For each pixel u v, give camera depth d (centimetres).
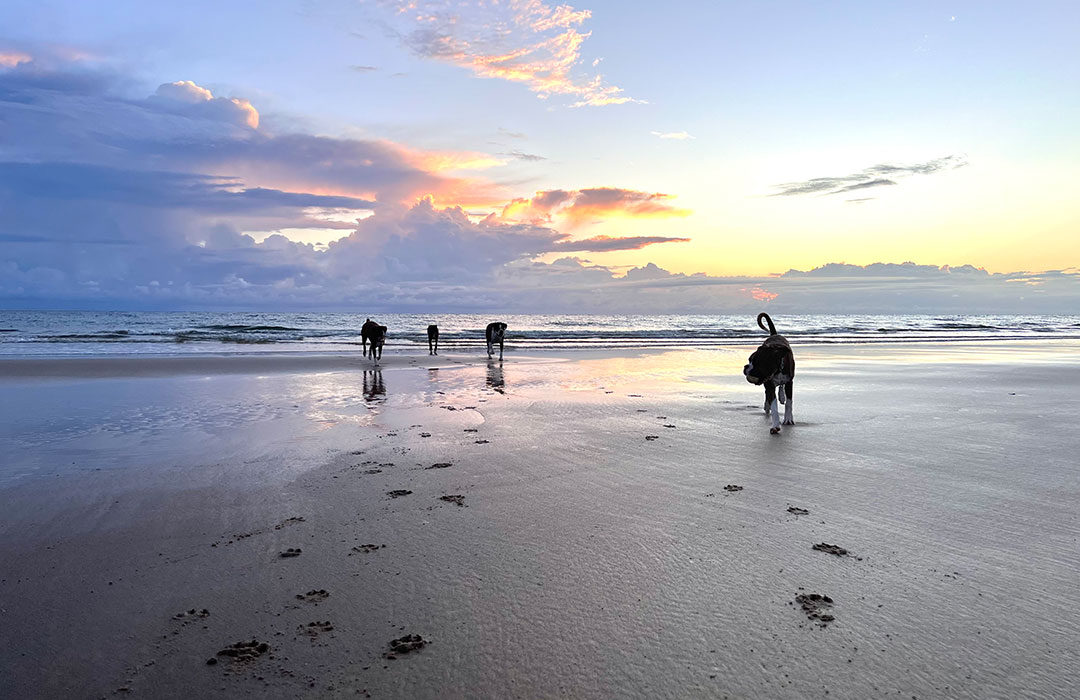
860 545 440
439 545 445
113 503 546
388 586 379
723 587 375
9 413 1027
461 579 388
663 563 411
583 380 1516
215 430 880
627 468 659
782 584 378
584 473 639
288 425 918
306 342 3145
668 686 277
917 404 1102
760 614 342
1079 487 582
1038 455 714
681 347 2919
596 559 418
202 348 2623
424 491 577
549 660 299
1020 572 394
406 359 2134
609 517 504
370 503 543
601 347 2909
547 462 686
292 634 324
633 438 812
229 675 288
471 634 322
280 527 484
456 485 596
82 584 384
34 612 349
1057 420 939
